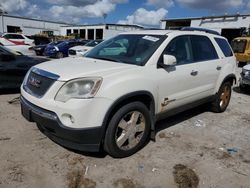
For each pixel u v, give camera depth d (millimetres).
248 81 8062
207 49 4887
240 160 3617
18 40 21484
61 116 2957
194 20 31344
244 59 17094
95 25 43688
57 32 58719
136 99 3469
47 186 2814
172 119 5094
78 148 3100
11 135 3930
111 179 3002
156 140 4059
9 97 6109
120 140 3344
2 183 2807
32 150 3508
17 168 3082
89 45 15695
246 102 7137
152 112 3684
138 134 3602
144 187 2906
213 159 3592
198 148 3898
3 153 3385
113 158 3430
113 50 4156
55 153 3463
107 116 3061
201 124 4914
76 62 3707
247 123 5180
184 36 4320
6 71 6188
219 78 5188
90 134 3000
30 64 6602
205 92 4844
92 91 2953
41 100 3098
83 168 3172
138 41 4062
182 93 4195
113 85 3088
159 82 3678
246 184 3076
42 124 3184
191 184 3023
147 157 3518
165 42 3877
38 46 20312
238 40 17500
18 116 4766
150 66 3590
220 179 3143
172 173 3189
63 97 2969
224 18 28203
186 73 4160
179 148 3850
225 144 4109
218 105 5512
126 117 3404
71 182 2900
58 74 3107
